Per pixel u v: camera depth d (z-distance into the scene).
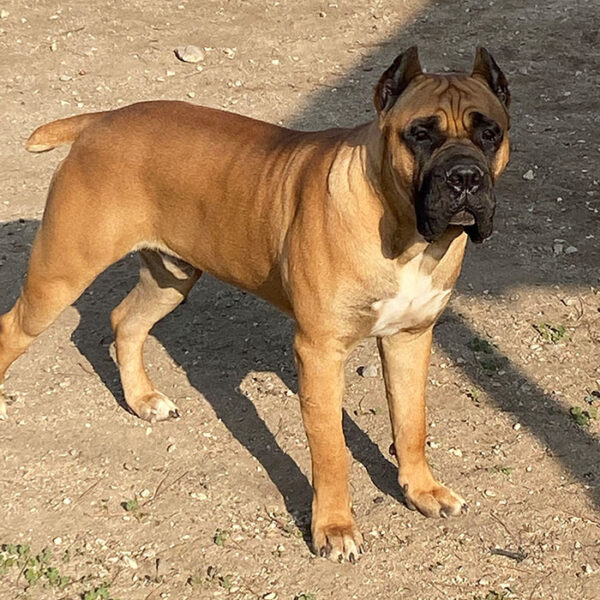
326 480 2.60
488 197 2.39
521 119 4.39
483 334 3.29
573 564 2.61
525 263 3.59
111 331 3.32
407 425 2.70
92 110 4.54
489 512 2.73
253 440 2.94
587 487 2.79
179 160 2.72
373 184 2.47
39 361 3.20
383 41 5.09
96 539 2.66
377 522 2.71
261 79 4.79
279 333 3.32
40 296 2.81
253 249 2.68
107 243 2.76
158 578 2.57
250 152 2.69
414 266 2.51
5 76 4.76
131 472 2.84
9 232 3.73
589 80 4.69
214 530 2.68
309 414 2.58
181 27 5.23
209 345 3.28
